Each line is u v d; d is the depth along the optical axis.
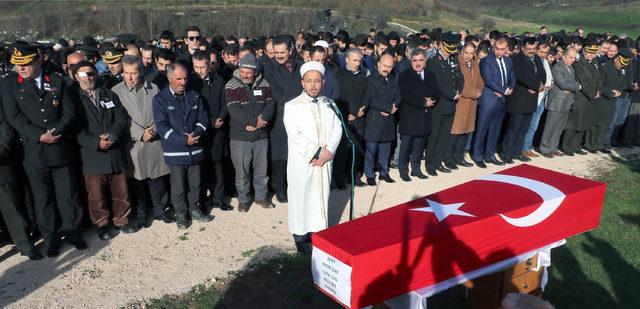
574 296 4.54
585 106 8.88
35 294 4.43
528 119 8.43
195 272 4.82
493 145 8.41
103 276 4.74
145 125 5.55
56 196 5.19
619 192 7.26
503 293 3.95
